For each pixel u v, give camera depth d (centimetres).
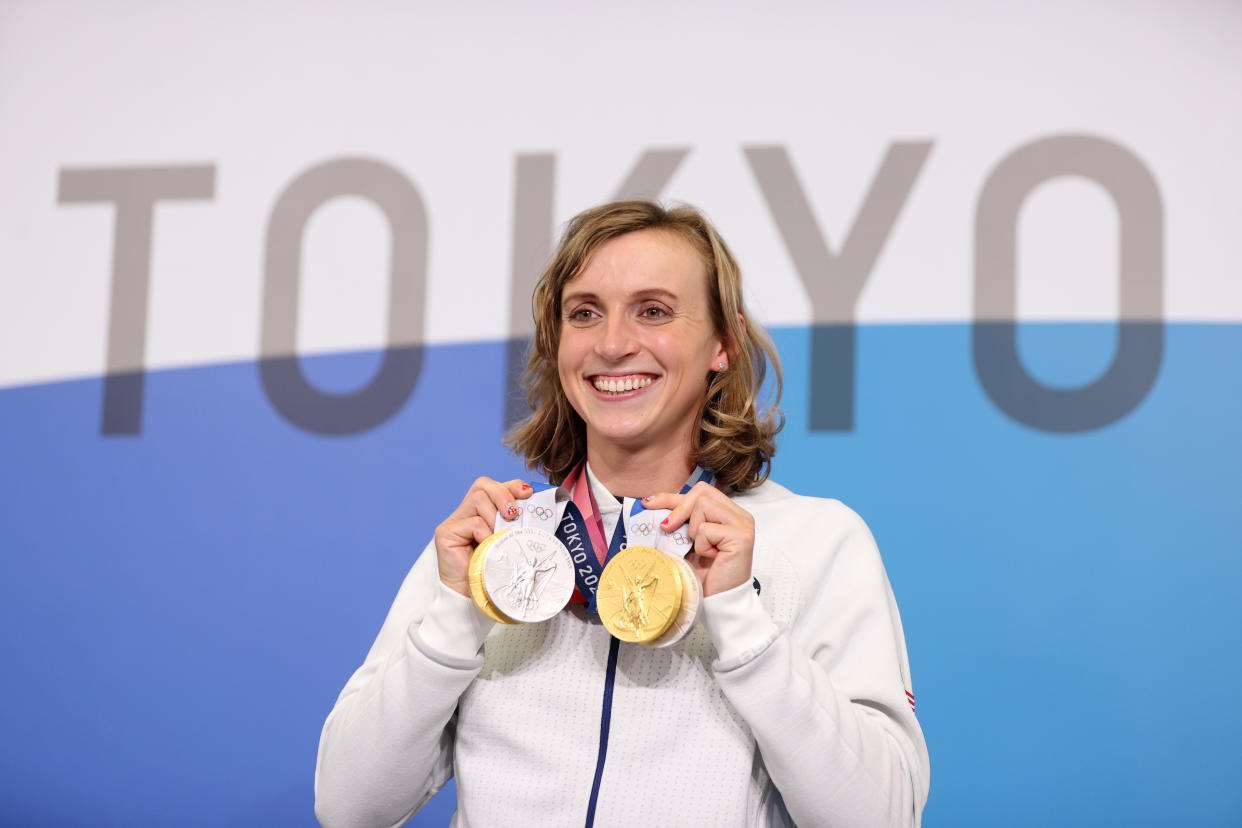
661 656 214
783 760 197
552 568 211
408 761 216
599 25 464
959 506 412
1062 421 410
